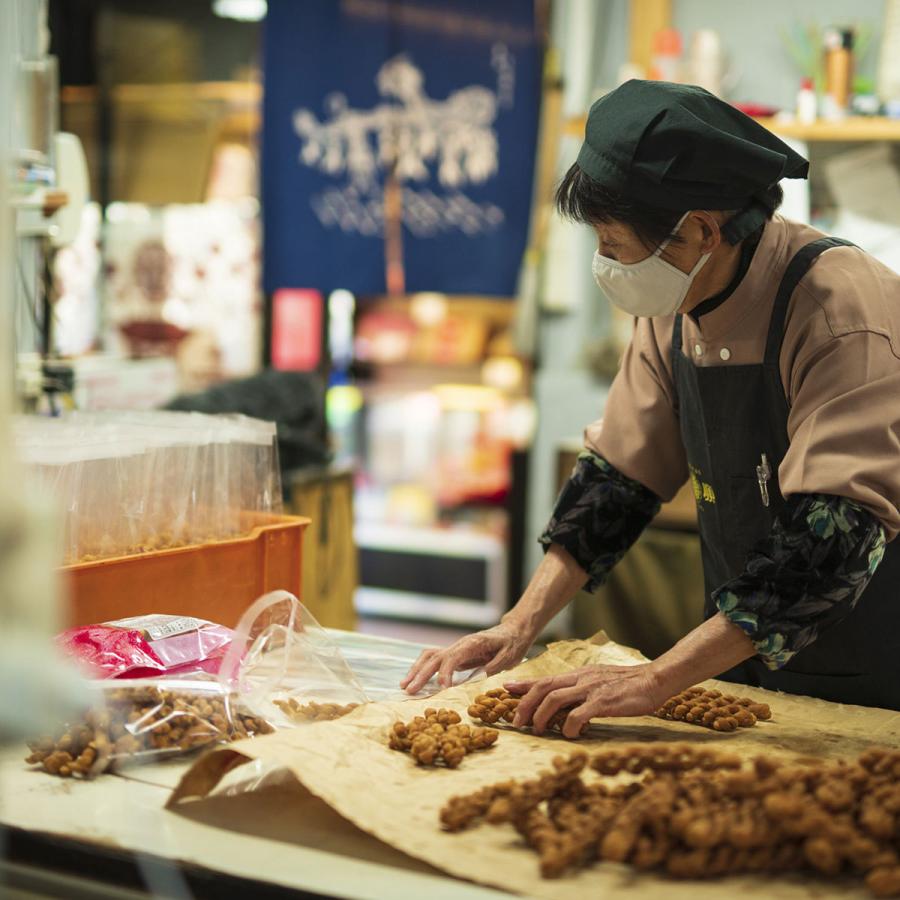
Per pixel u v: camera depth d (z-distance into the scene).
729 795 1.13
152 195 5.18
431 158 4.27
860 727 1.54
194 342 5.26
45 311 2.80
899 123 3.55
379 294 4.39
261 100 4.44
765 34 4.21
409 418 5.35
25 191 2.40
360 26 4.29
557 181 1.63
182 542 1.82
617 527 1.83
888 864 1.07
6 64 0.96
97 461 1.71
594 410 4.63
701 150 1.43
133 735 1.35
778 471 1.64
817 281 1.54
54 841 1.15
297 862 1.11
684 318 1.73
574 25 4.41
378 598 5.39
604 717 1.43
